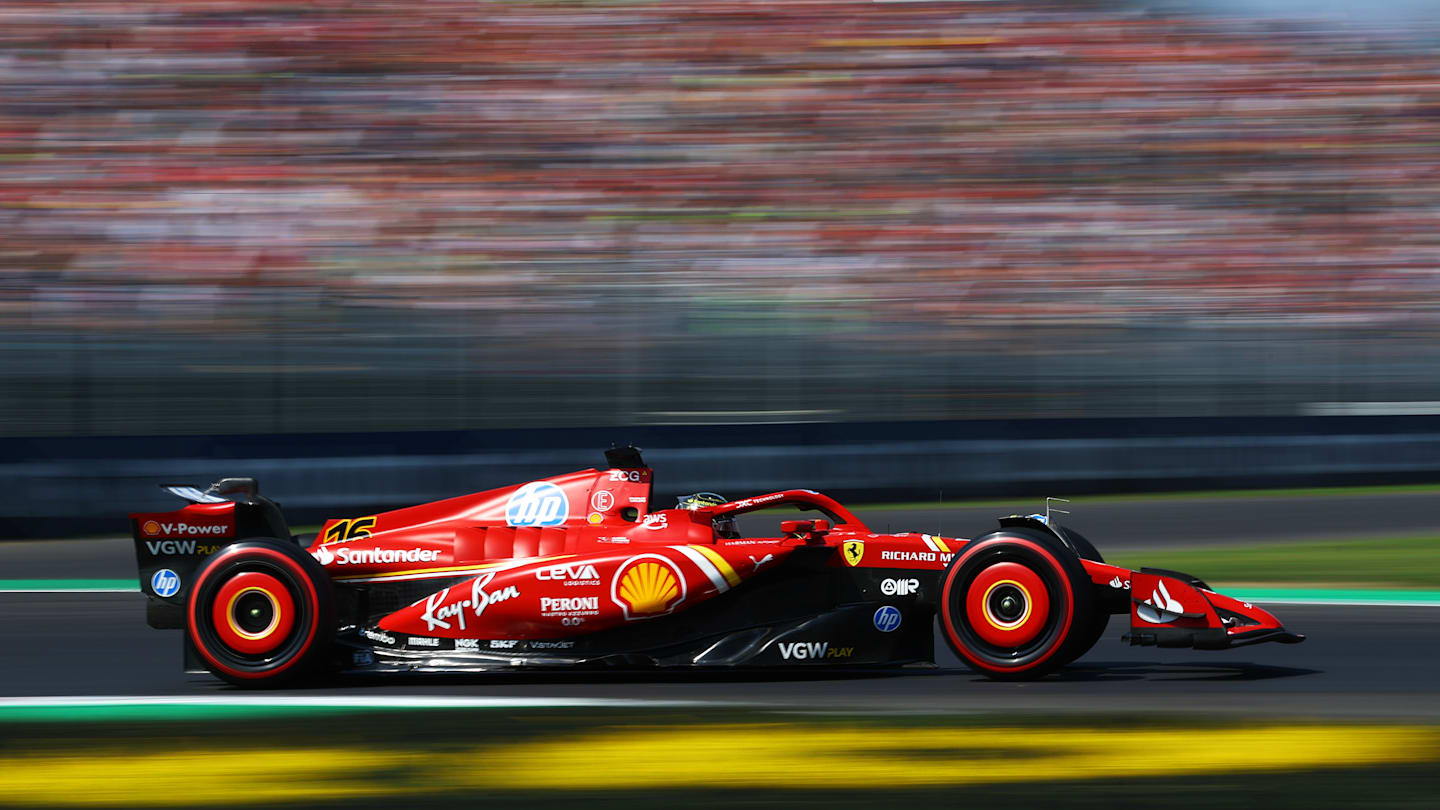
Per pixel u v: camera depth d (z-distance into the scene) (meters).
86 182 86.50
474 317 66.25
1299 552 41.62
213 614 21.89
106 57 95.31
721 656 22.20
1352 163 97.31
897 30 103.50
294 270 79.50
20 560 40.59
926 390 62.25
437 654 22.41
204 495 23.67
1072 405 63.38
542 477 49.75
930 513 49.88
